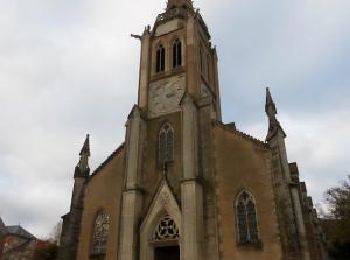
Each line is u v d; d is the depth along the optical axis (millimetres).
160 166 34594
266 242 27359
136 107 37469
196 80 37500
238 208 29844
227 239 28750
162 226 31641
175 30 42344
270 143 30516
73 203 36375
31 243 75062
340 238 48562
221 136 33062
